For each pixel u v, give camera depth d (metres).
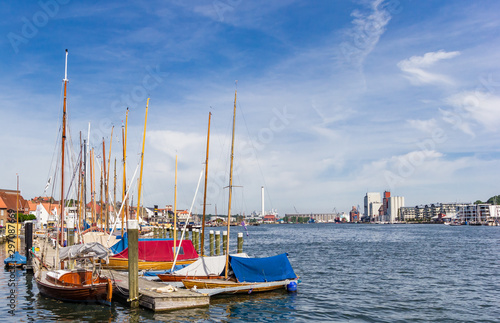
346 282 42.50
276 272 36.38
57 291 31.08
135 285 29.42
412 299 34.19
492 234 154.88
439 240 116.00
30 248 46.91
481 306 31.75
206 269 35.75
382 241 113.06
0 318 27.44
